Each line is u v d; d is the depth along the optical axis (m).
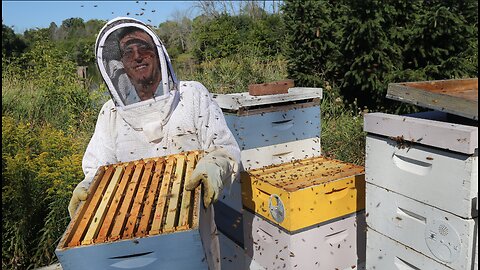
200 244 1.33
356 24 5.75
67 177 3.74
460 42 5.70
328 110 6.27
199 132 2.18
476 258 1.67
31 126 6.27
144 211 1.50
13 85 8.27
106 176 1.90
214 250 2.00
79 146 4.67
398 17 6.02
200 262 1.35
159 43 1.99
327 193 2.55
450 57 5.67
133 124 2.11
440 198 1.73
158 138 2.14
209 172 1.71
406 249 1.98
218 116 2.21
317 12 6.50
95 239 1.33
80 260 1.31
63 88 7.04
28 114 6.85
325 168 2.93
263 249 2.86
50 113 6.95
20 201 3.78
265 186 2.66
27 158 3.95
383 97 6.16
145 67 1.96
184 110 2.13
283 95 2.96
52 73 7.74
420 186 1.83
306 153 3.26
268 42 11.99
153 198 1.62
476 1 5.58
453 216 1.69
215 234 2.05
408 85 1.98
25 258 3.77
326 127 5.64
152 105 2.04
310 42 6.49
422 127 1.73
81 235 1.39
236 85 7.11
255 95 2.97
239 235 3.17
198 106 2.16
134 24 1.93
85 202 1.65
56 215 3.77
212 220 2.03
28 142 4.51
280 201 2.52
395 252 2.05
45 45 9.27
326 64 6.52
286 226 2.51
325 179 2.62
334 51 6.39
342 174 2.71
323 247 2.62
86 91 7.11
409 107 5.66
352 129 5.44
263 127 2.98
